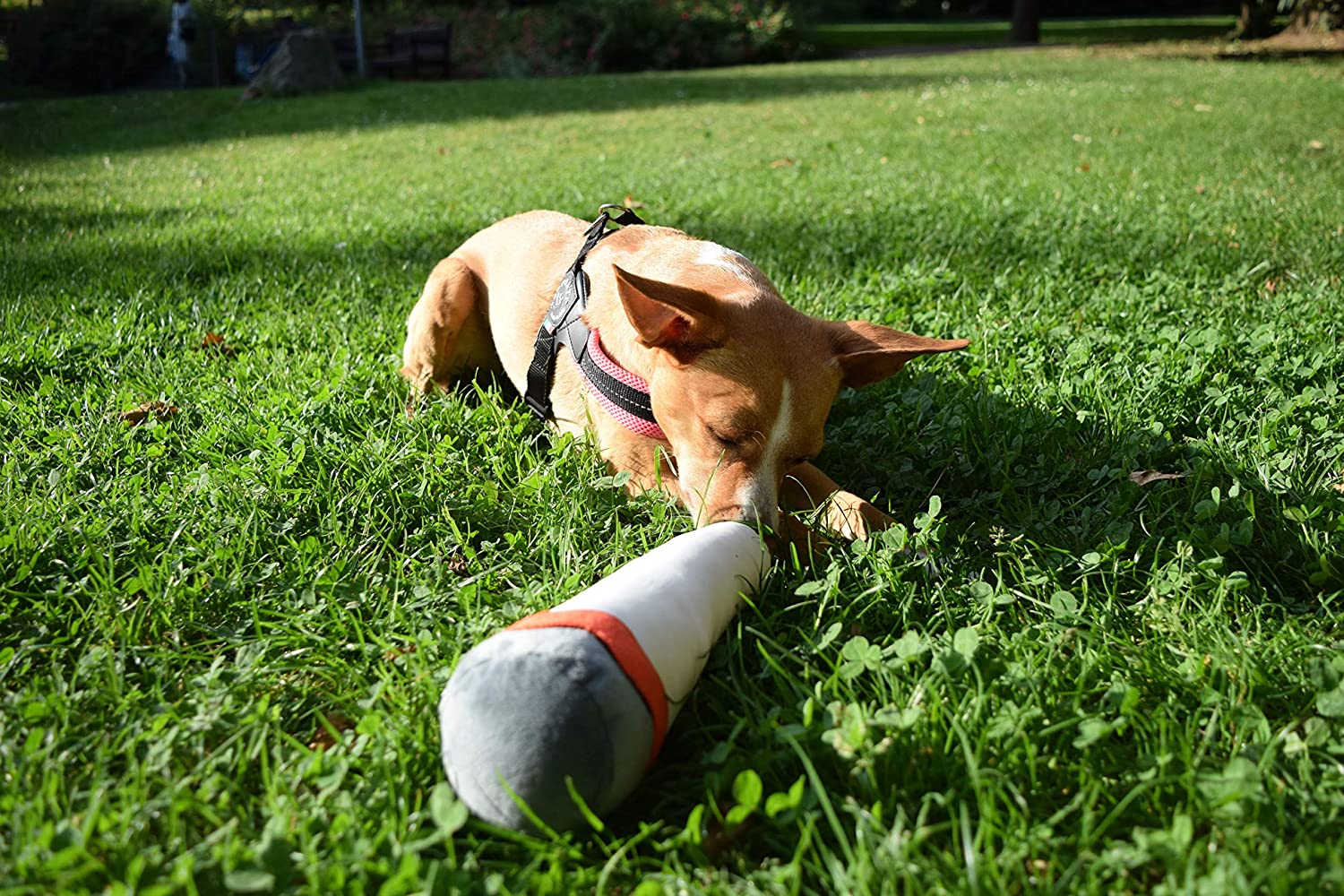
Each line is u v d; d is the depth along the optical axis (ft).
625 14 23.76
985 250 5.21
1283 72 15.92
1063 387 3.24
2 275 5.15
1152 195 6.53
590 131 12.41
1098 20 40.91
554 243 3.43
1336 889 1.41
